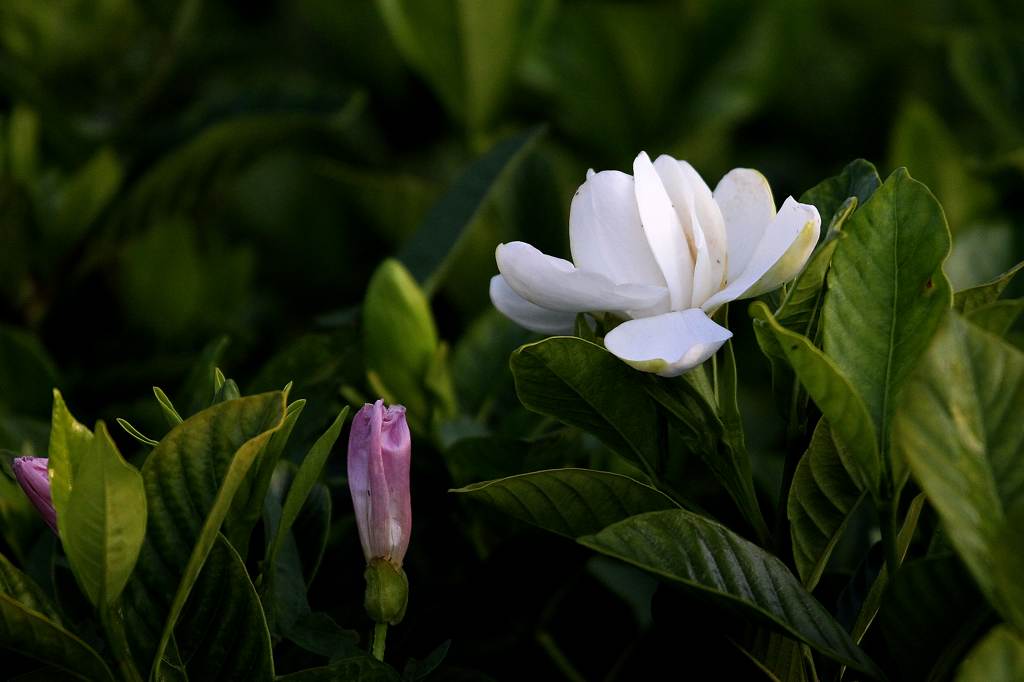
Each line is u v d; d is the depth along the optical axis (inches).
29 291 40.2
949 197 42.2
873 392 28.7
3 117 42.1
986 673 26.7
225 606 29.0
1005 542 26.8
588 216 29.3
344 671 29.1
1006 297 35.5
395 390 33.8
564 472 28.9
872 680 28.2
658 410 29.9
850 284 28.8
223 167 41.5
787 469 29.7
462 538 33.9
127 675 28.5
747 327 38.5
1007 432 27.2
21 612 28.1
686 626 30.0
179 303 41.4
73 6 47.9
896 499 28.5
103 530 27.9
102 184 39.2
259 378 33.3
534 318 30.4
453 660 31.9
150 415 35.4
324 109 41.1
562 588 32.2
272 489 31.0
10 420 34.3
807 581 29.8
